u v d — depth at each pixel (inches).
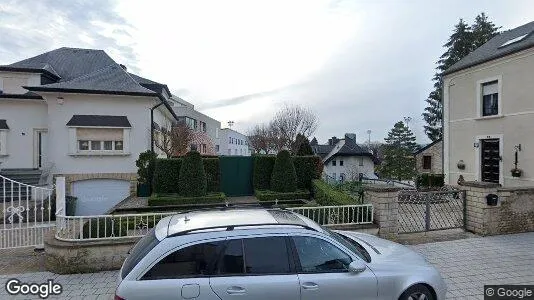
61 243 229.9
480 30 1050.1
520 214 304.7
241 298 123.6
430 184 619.5
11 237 298.2
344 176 1390.3
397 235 282.8
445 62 1101.1
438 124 1205.1
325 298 131.3
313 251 137.3
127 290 119.3
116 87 606.9
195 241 128.5
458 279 203.9
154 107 631.2
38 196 500.4
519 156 488.7
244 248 131.3
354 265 135.9
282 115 1514.5
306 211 278.1
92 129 589.9
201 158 536.7
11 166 619.8
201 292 121.6
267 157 602.2
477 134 566.3
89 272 226.8
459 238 288.0
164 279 121.9
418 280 146.2
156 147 714.2
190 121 1393.9
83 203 585.3
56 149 576.4
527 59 477.1
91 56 804.6
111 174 595.8
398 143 1270.9
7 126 618.2
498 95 525.0
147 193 584.4
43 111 634.2
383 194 279.6
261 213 161.5
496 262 232.1
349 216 285.7
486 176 553.0
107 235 245.6
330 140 2069.4
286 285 127.8
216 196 523.5
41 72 669.9
